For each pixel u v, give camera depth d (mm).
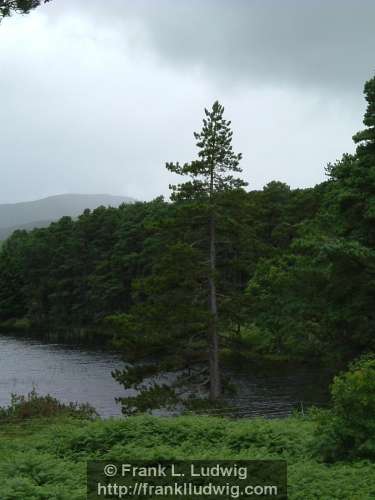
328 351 30156
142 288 32188
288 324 31625
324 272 26750
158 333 31312
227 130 33812
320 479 10156
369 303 26219
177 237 34938
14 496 9516
